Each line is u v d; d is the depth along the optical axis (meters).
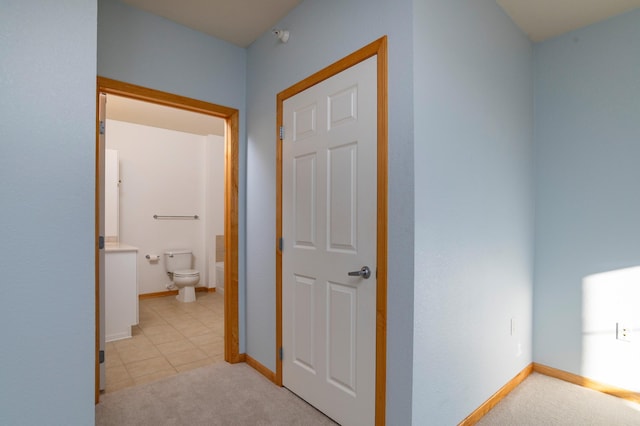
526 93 2.42
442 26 1.61
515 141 2.28
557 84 2.42
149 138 4.78
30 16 1.07
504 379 2.16
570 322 2.37
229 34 2.49
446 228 1.64
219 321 3.72
